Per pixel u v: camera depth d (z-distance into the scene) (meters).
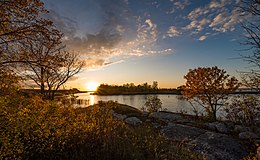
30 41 8.41
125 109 20.17
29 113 4.84
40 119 4.76
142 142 7.30
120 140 6.45
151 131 10.66
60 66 9.48
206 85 17.55
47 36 8.48
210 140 10.80
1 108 4.14
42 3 7.90
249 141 10.85
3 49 7.91
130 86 150.75
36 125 4.49
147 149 6.56
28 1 7.57
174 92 115.19
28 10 7.70
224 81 17.22
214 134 11.81
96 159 5.08
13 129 3.90
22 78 7.47
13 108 4.47
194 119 17.88
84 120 6.46
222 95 17.22
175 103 43.38
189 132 12.16
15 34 7.75
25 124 4.08
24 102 5.45
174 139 10.24
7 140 3.56
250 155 8.58
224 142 10.56
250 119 13.16
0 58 7.96
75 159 4.87
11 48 8.20
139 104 49.97
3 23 7.29
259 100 12.66
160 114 18.14
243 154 9.52
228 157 8.93
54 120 5.41
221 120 16.66
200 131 12.53
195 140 10.66
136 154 5.78
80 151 5.12
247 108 13.21
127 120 15.22
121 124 9.30
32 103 5.76
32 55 8.65
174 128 12.81
